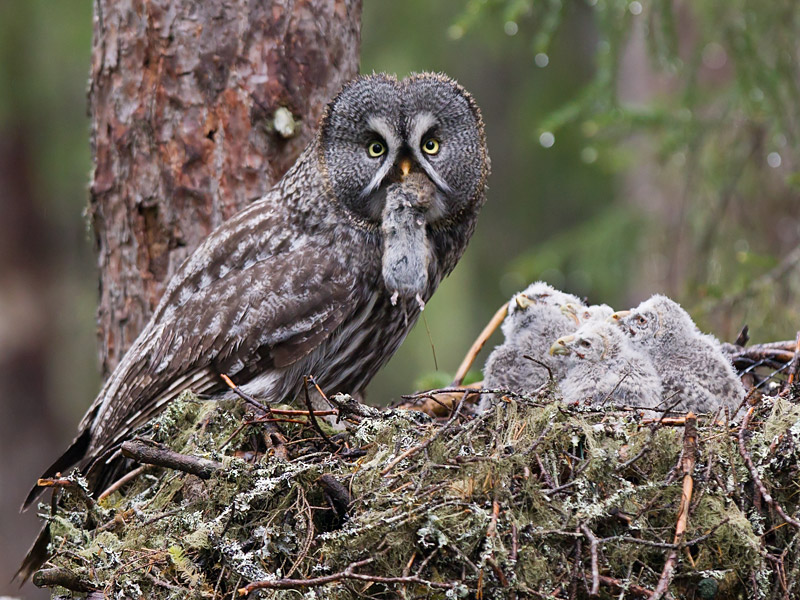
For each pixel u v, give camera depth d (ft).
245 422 31.22
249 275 36.22
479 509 26.48
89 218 40.52
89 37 77.25
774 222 57.98
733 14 53.57
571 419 28.94
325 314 35.99
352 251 36.60
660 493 27.40
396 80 36.99
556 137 81.00
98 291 40.16
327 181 36.70
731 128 57.16
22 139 85.81
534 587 26.04
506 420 29.32
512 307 40.01
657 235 64.23
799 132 53.62
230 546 27.48
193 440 31.76
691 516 27.02
